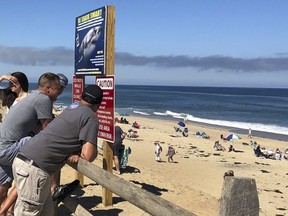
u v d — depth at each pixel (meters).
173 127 53.12
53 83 4.31
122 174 10.78
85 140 3.63
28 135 4.27
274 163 28.06
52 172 3.73
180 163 23.64
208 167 23.55
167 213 2.54
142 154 25.25
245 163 27.03
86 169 3.72
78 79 7.45
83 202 6.55
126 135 35.66
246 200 2.22
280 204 16.19
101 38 6.24
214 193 16.41
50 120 4.22
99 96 3.83
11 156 4.15
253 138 46.44
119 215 5.98
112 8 6.09
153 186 9.56
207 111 95.69
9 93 4.82
